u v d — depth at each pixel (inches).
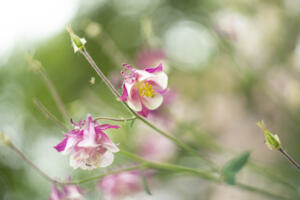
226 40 35.1
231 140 46.4
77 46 25.5
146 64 33.5
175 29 55.0
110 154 25.8
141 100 26.5
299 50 36.0
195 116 39.3
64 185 28.1
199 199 42.8
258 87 35.8
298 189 29.2
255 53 38.1
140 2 62.6
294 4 39.3
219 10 44.3
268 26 38.9
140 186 30.8
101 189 30.5
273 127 39.4
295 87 34.5
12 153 40.1
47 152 40.0
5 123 45.2
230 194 40.9
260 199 35.7
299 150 35.9
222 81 49.7
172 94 34.3
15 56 52.7
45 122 41.3
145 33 34.2
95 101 34.9
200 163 33.5
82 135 25.7
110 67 50.7
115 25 60.2
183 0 55.8
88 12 58.4
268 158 41.5
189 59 51.7
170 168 28.0
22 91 49.5
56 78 52.8
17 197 40.3
